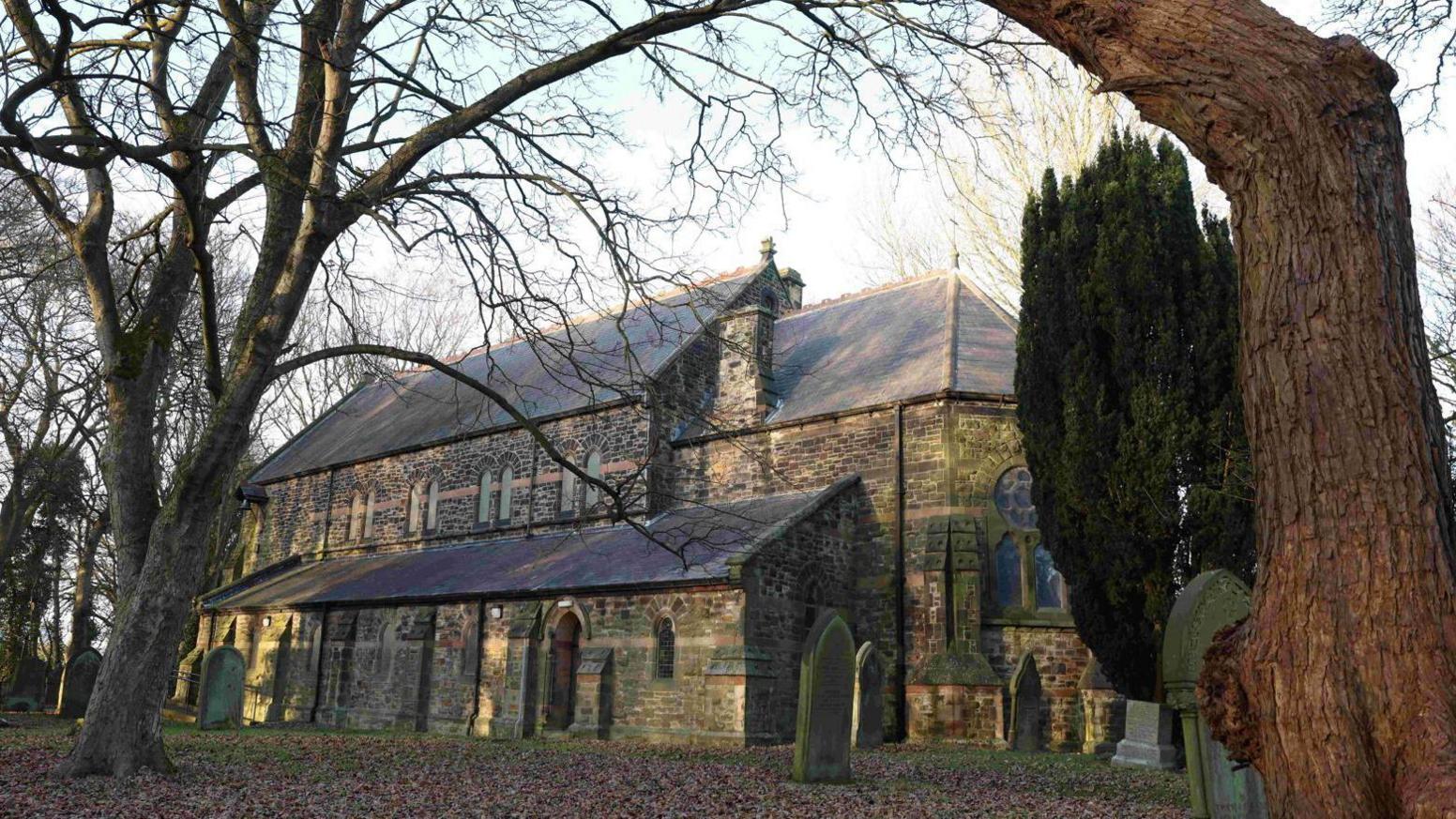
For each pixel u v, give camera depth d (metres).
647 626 22.86
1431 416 4.07
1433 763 3.54
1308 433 4.07
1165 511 15.48
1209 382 15.88
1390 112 4.34
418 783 12.98
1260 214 4.32
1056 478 17.05
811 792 12.84
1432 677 3.71
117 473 14.01
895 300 29.80
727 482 26.66
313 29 12.15
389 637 28.81
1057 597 22.62
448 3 13.77
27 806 10.20
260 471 41.34
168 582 12.80
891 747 20.14
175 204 14.71
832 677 14.14
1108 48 4.70
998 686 21.41
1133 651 16.16
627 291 13.55
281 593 33.38
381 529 34.59
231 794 11.47
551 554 27.23
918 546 23.14
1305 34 4.36
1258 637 4.20
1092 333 16.88
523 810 11.08
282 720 30.81
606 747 19.98
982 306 27.19
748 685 20.61
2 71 11.47
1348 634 3.86
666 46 12.69
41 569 35.97
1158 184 16.73
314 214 13.07
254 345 12.81
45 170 14.09
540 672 24.47
